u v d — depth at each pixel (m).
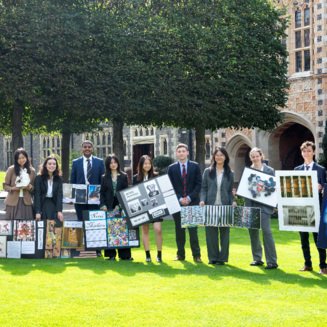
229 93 23.58
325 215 9.96
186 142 40.00
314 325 6.80
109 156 12.24
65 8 21.88
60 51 21.25
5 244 12.09
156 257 12.28
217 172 11.36
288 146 32.22
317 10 28.38
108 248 11.84
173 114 23.02
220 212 10.94
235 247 13.69
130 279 9.52
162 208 11.50
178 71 22.78
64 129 30.33
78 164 13.25
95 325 6.81
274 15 25.30
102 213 11.95
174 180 11.79
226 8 23.94
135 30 22.47
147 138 43.00
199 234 16.66
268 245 10.71
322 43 28.25
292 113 29.69
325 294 8.38
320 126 28.47
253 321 6.95
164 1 23.53
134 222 11.46
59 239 12.13
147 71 22.27
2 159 55.09
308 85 29.05
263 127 25.83
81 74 21.53
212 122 24.09
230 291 8.58
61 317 7.13
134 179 12.33
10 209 12.38
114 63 22.16
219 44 23.45
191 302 7.89
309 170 10.40
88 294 8.37
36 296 8.24
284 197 10.44
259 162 11.18
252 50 24.19
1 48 20.95
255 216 10.70
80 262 11.47
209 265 11.10
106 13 22.31
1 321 6.95
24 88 20.89
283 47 25.45
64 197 12.73
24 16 20.94
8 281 9.32
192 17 23.55
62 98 21.69
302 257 12.05
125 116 22.41
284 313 7.31
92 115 22.38
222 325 6.80
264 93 24.45
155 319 7.05
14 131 23.09
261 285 9.01
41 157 51.69
